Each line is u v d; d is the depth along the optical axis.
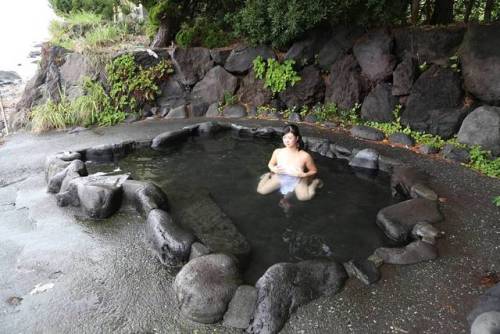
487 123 4.66
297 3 5.81
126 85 6.77
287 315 2.39
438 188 3.99
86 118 6.48
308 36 6.43
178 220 3.56
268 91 6.64
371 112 5.80
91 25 9.21
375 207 3.82
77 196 3.79
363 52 5.89
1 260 3.04
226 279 2.56
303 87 6.40
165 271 2.88
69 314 2.49
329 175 4.56
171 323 2.39
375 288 2.62
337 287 2.60
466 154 4.62
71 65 7.04
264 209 3.78
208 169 4.75
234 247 3.15
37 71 7.20
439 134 5.16
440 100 5.18
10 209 3.83
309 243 3.25
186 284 2.50
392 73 5.64
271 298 2.41
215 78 6.89
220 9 7.88
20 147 5.59
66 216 3.67
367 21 5.84
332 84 6.21
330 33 6.32
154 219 3.19
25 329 2.38
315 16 5.75
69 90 6.95
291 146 4.32
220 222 3.53
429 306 2.46
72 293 2.67
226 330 2.32
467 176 4.24
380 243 3.22
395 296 2.54
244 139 5.80
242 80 6.93
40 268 2.94
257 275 2.84
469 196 3.81
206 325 2.37
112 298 2.62
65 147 5.52
